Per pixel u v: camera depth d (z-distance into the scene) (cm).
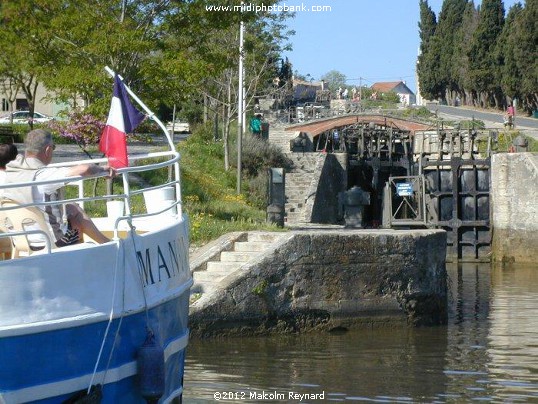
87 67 2430
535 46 8012
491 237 4728
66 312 811
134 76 2456
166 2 2486
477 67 9444
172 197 1173
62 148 3353
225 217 2662
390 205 4847
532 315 2469
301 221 4662
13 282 775
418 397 1486
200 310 1948
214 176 3762
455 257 4781
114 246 869
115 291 864
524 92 8194
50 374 801
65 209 899
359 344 1959
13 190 855
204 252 2159
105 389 865
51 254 799
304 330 2053
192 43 2580
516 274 3969
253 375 1623
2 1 2308
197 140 4269
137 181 2855
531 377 1647
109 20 2353
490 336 2092
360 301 2119
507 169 4666
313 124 6053
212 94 4366
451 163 4803
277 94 6206
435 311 2252
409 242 2189
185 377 1595
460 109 9825
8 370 769
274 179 2914
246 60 3816
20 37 2378
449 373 1675
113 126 990
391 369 1708
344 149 5719
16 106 5416
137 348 912
